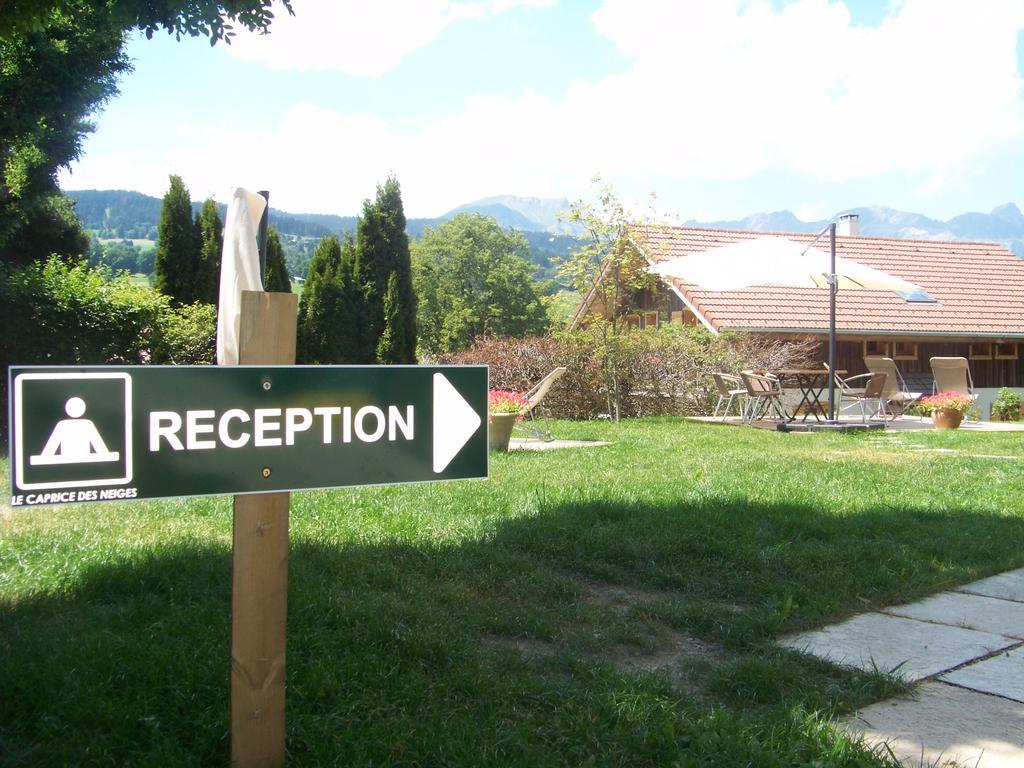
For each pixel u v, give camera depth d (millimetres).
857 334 21234
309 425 2287
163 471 2107
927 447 11281
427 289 56719
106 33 12953
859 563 4961
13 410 1940
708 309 20781
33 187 14109
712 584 4605
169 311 15141
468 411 2510
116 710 2826
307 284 24766
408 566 4695
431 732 2746
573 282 18969
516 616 3973
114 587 4254
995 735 2918
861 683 3312
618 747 2738
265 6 5148
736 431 12945
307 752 2623
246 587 2346
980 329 22672
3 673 3051
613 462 9062
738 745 2689
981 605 4449
